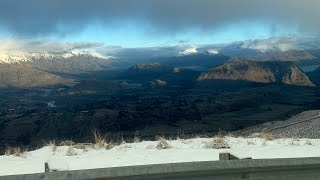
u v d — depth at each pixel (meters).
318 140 17.44
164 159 11.93
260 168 5.87
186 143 16.14
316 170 6.31
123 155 12.95
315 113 55.84
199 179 5.48
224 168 5.55
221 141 15.27
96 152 14.16
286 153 12.90
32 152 15.09
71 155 13.59
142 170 5.09
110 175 4.93
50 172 4.66
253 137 19.08
